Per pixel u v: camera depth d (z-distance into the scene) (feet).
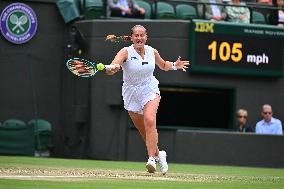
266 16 147.54
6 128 128.36
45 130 134.51
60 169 82.53
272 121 129.59
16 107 138.41
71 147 137.08
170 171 90.68
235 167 117.39
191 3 142.61
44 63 139.44
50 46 139.64
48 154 135.23
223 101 141.59
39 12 139.23
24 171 75.15
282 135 127.95
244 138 126.82
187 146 126.82
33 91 138.82
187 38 131.34
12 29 137.90
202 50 131.75
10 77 138.21
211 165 123.85
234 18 141.08
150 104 72.69
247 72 134.62
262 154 127.44
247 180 72.90
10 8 137.90
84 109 134.00
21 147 129.18
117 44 131.34
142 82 72.64
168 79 131.64
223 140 126.82
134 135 130.21
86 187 53.67
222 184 63.67
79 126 135.54
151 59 72.38
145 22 131.34
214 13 141.08
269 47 136.05
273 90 137.39
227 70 133.39
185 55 131.34
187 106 143.74
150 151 72.18
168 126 133.59
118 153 130.72
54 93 139.85
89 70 67.05
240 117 131.34
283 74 136.87
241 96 135.23
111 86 130.93
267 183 68.13
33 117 139.33
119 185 57.11
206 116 143.74
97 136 132.16
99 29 132.16
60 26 139.85
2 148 128.16
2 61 137.80
